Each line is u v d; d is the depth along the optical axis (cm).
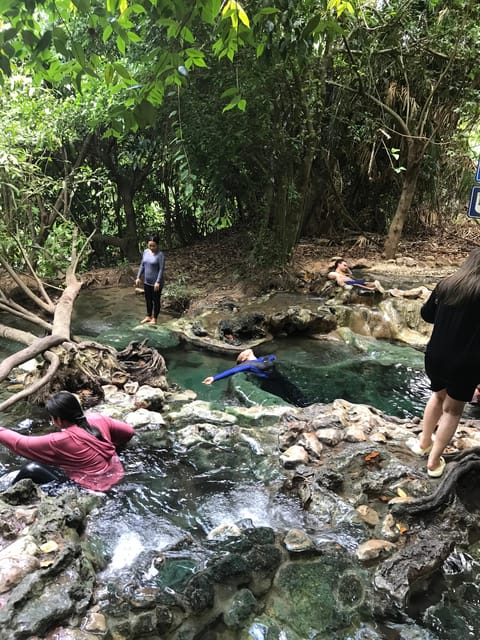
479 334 252
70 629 200
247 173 873
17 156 721
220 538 267
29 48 200
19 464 355
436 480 306
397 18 772
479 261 252
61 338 471
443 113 953
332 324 714
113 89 218
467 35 786
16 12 179
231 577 237
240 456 362
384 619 220
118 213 1450
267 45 269
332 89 970
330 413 399
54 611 202
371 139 971
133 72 598
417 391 527
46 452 334
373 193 1197
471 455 316
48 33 185
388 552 255
